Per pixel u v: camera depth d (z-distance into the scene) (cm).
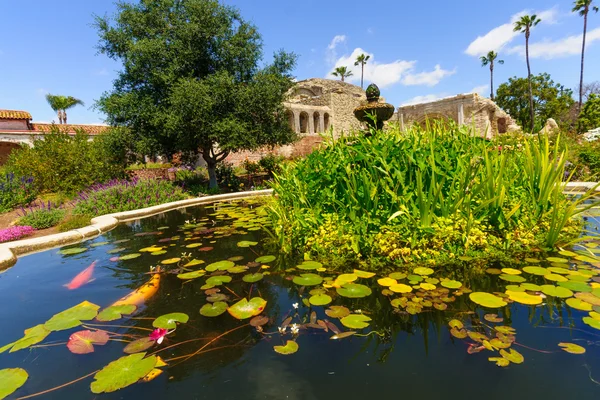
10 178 711
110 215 463
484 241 223
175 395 103
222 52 966
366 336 134
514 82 2806
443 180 225
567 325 134
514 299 157
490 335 129
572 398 94
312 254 253
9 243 306
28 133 1578
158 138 900
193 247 296
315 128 2409
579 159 668
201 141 913
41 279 222
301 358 120
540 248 232
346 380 107
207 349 129
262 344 131
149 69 915
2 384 110
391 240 226
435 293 170
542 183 245
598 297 156
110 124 921
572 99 2825
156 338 133
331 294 177
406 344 126
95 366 121
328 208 278
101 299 185
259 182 1102
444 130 318
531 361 112
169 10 953
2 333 150
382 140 288
